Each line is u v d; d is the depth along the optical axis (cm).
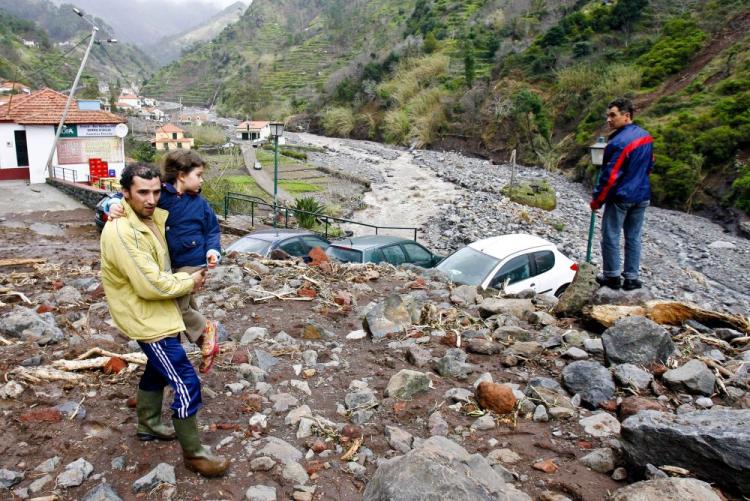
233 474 348
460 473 299
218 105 15388
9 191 2594
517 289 948
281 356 534
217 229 399
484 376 488
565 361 530
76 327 595
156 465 354
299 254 1139
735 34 4553
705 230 2683
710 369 489
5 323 554
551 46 6397
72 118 2936
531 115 5331
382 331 595
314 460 366
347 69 9800
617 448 372
